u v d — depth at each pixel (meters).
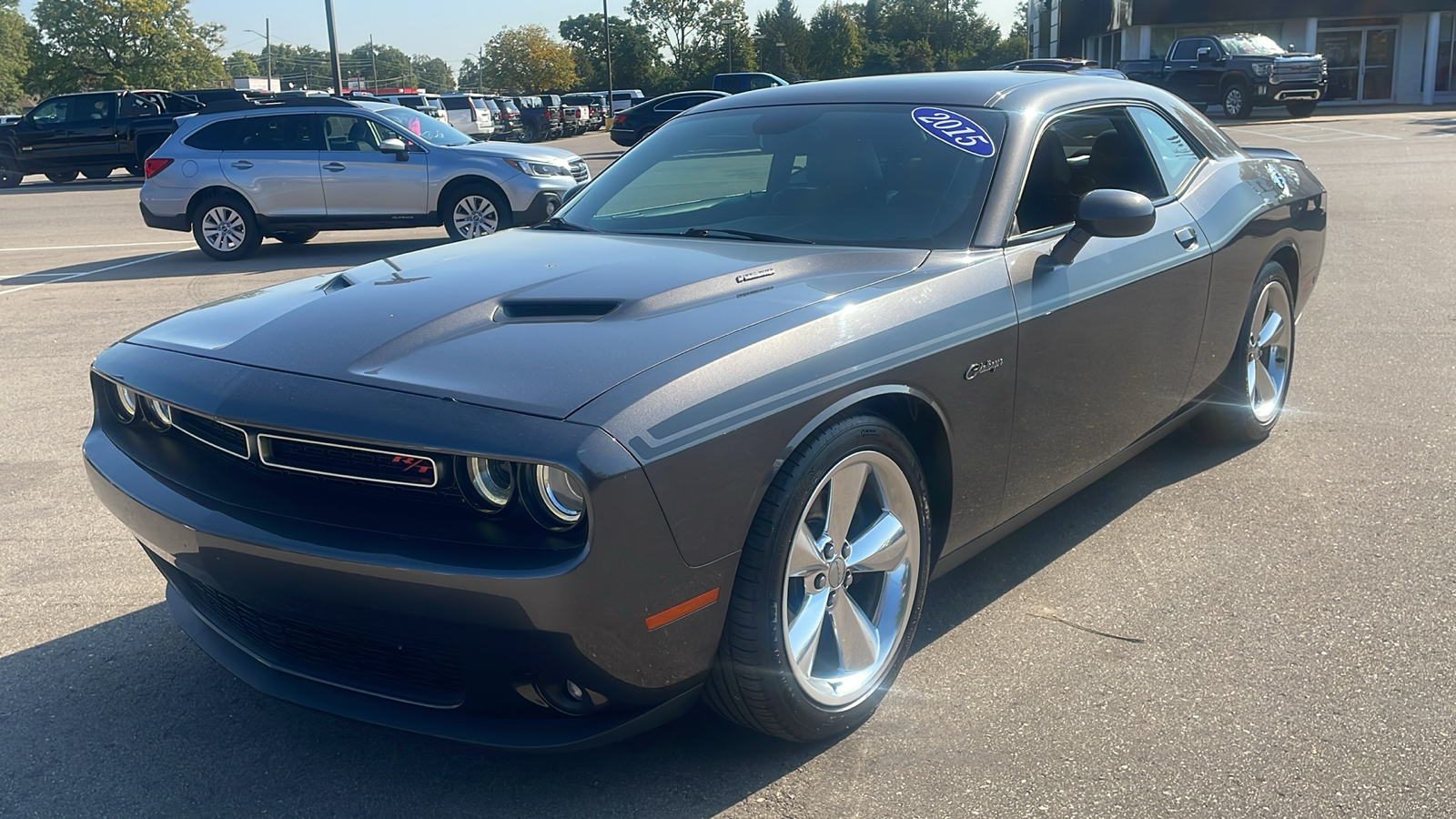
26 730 2.73
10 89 85.88
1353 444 4.58
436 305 2.60
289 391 2.27
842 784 2.45
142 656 3.10
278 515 2.25
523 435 2.03
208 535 2.27
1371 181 13.62
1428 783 2.39
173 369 2.52
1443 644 2.97
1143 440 3.74
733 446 2.19
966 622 3.19
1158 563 3.54
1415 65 33.44
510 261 2.99
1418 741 2.54
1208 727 2.62
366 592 2.12
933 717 2.70
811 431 2.35
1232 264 3.98
